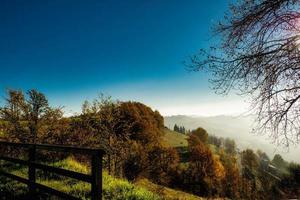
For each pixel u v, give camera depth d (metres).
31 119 16.44
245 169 109.50
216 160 83.88
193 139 105.12
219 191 77.75
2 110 16.22
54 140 17.17
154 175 40.75
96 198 5.23
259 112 8.22
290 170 97.50
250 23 7.84
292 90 7.84
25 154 16.36
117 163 25.08
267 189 91.12
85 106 23.67
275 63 7.83
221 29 8.12
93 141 20.64
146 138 52.25
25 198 8.14
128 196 9.09
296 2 7.38
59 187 9.43
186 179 75.81
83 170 12.86
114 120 25.14
